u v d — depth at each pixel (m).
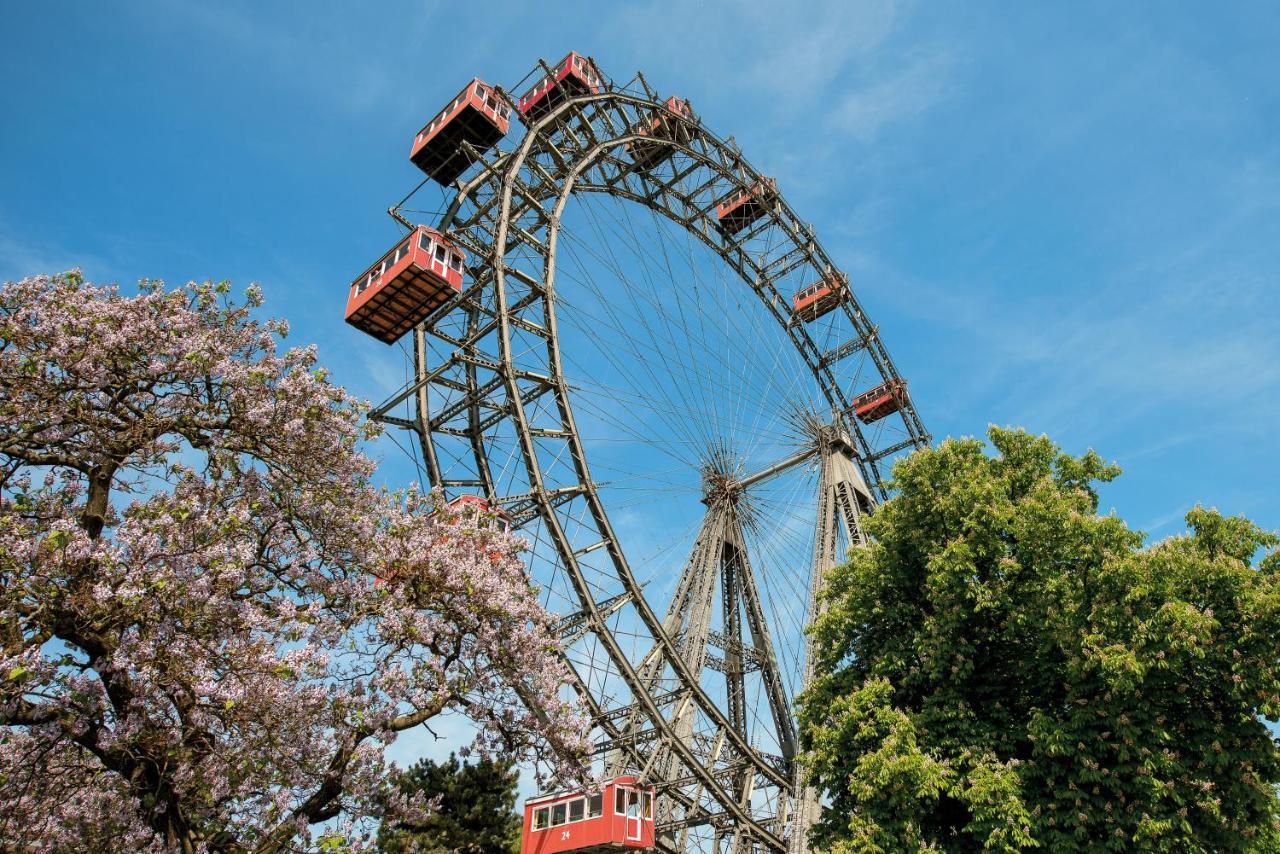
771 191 59.03
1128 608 21.28
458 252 38.38
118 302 18.73
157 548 16.45
